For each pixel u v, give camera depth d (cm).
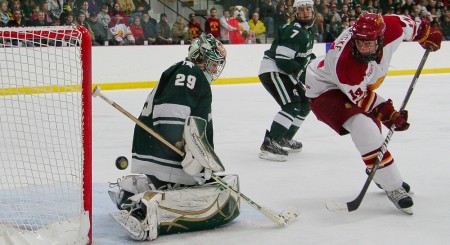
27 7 1605
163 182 463
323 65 551
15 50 1139
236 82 1819
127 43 1733
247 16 2005
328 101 540
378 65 520
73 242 405
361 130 518
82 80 409
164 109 446
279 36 776
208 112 471
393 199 521
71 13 1661
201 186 464
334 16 2077
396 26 527
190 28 1875
